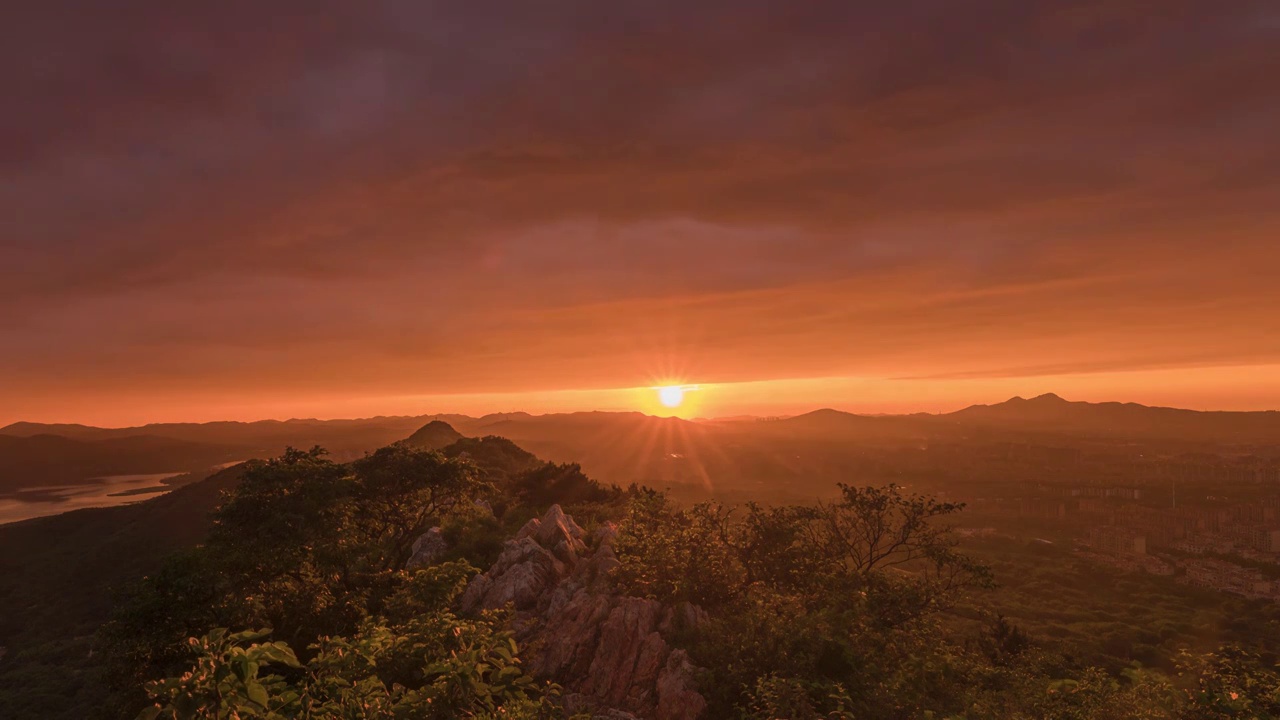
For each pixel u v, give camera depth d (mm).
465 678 7547
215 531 27531
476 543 37719
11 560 159125
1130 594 130625
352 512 31188
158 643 22688
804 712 13930
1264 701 11055
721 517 30203
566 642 22141
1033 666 26469
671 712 18344
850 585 27234
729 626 21219
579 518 46062
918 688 17312
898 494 32031
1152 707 12453
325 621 25281
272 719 5965
